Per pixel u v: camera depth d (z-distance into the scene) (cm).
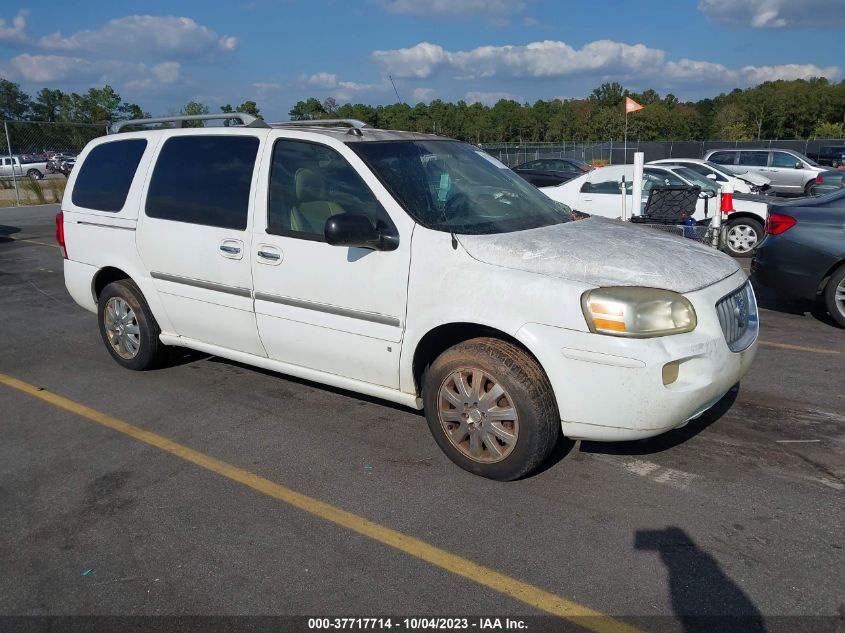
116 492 386
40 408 510
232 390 534
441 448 403
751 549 320
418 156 446
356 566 316
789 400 496
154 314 535
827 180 2055
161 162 516
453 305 375
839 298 688
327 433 455
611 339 340
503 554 321
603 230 424
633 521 345
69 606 294
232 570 315
